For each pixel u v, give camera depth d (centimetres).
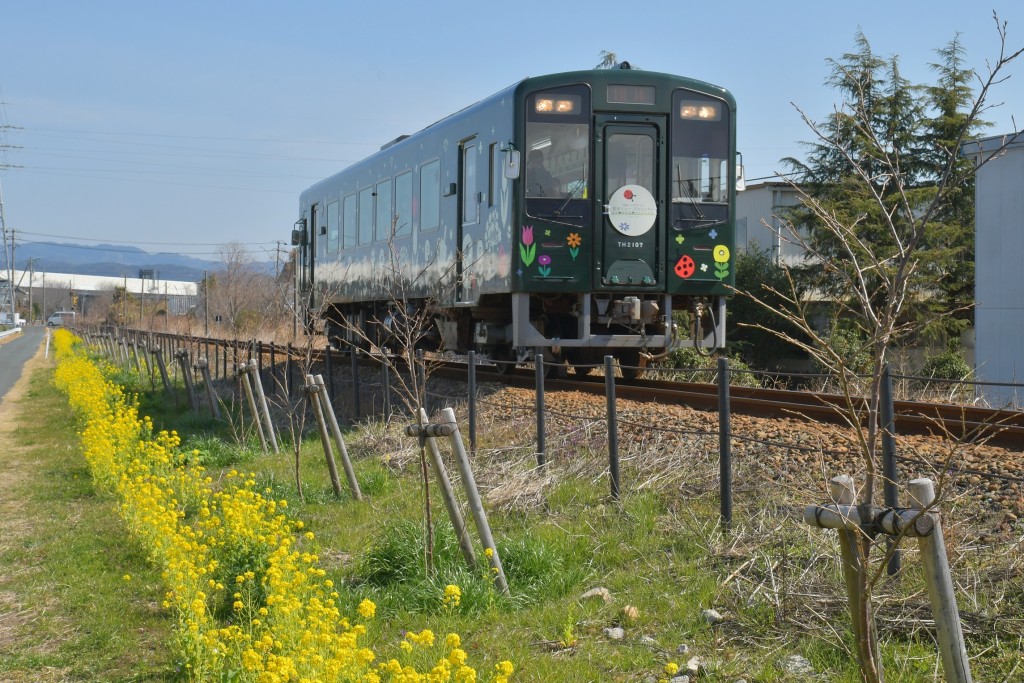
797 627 464
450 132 1373
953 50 2541
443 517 693
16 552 740
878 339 316
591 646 470
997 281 1822
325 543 712
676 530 610
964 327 2241
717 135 1230
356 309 1958
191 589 511
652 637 476
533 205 1173
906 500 576
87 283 14825
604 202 1194
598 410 1013
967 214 2458
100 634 542
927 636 436
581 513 674
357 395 1379
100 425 1055
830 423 841
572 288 1183
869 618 321
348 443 1107
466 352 1448
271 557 536
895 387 1135
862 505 320
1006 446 707
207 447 1194
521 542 593
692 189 1219
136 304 8169
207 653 459
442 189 1398
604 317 1221
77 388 1720
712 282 1223
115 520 841
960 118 2475
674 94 1212
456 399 1220
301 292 2192
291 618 442
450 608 507
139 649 523
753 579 517
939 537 313
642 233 1200
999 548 504
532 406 1072
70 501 959
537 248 1174
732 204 1232
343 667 377
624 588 544
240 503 611
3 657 513
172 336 3177
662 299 1223
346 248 1883
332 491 869
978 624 434
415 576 568
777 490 645
